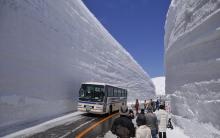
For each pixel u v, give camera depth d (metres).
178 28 14.94
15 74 15.00
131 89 63.53
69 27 32.38
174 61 15.91
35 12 20.41
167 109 17.75
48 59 21.44
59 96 22.66
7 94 13.77
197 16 10.99
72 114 22.48
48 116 19.12
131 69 69.00
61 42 26.72
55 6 27.94
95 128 14.84
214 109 8.38
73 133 12.59
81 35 38.28
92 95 21.52
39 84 18.55
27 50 17.31
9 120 13.46
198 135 9.85
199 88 10.20
